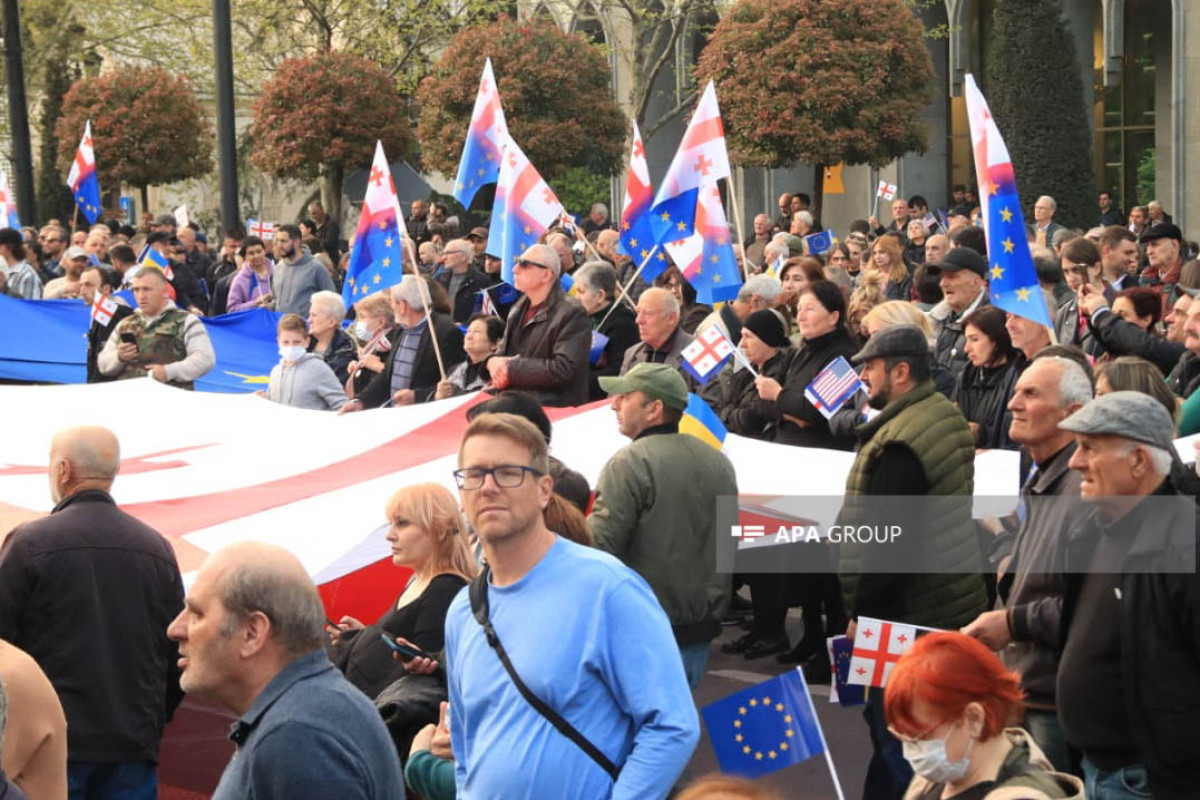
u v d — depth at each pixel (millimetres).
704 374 7641
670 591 5477
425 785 4168
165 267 15227
